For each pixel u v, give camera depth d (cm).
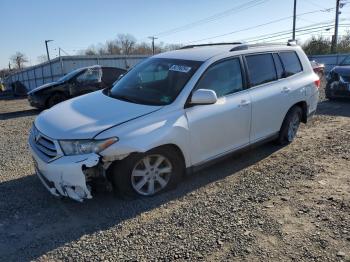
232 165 521
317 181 454
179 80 442
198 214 376
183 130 412
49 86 1254
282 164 522
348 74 1005
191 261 298
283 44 610
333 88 1034
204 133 438
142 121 389
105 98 468
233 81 484
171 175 423
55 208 398
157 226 354
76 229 354
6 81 5088
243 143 501
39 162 385
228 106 464
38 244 331
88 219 372
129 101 439
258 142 530
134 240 331
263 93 521
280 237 329
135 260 301
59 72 2722
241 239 327
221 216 370
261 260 296
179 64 468
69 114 422
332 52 4094
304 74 623
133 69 539
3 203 413
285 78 576
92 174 368
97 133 364
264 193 423
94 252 315
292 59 607
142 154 389
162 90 443
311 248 310
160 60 505
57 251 319
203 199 411
